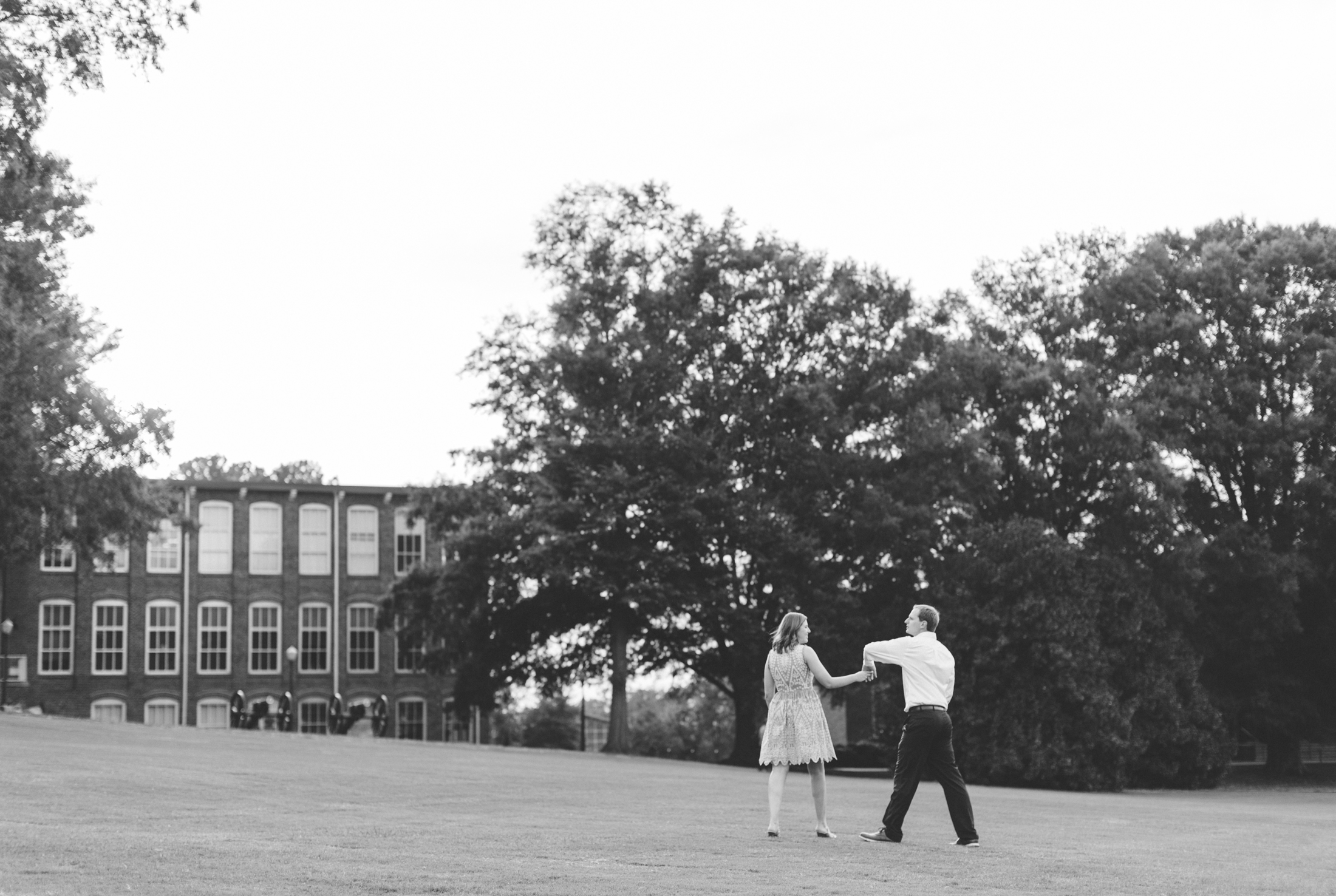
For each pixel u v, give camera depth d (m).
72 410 44.25
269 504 77.31
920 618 14.07
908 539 51.41
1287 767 57.91
